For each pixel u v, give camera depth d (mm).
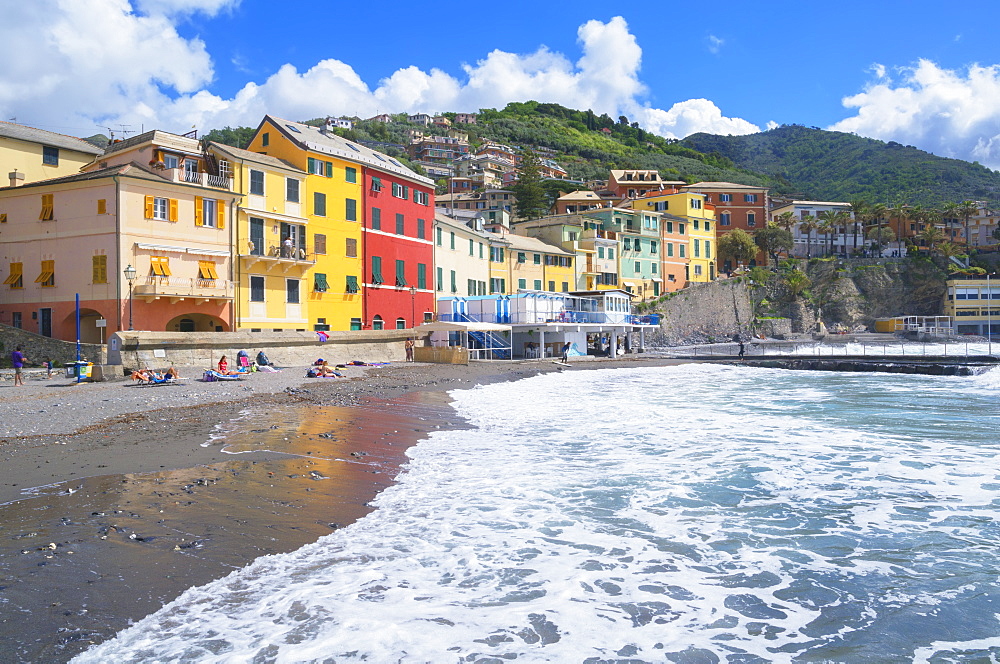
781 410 24156
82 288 37281
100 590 6406
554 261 78375
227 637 5602
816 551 8445
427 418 20359
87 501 9297
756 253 105875
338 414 19500
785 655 5738
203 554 7520
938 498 11117
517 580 7254
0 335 35000
